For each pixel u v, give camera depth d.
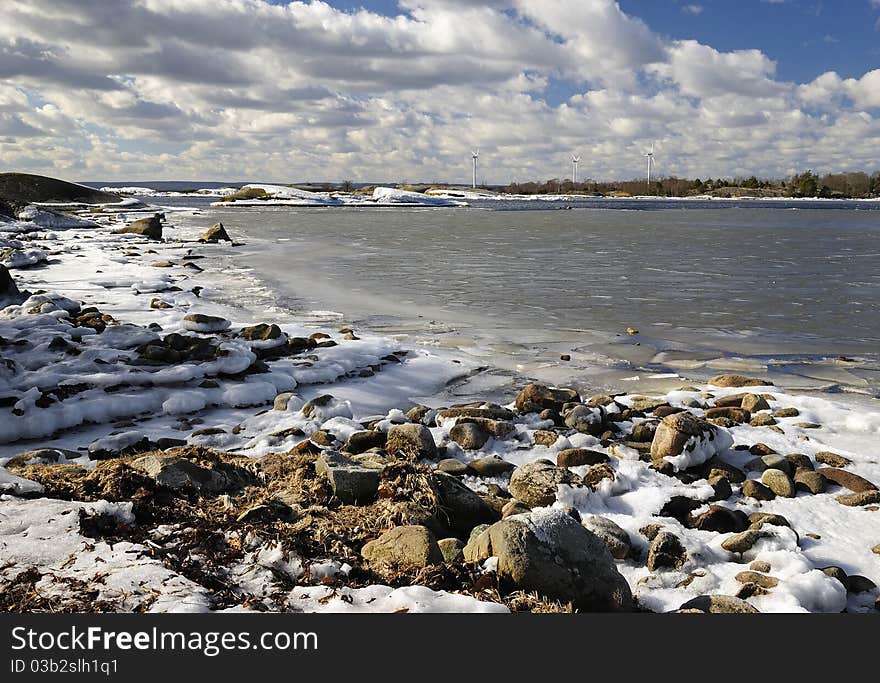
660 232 34.88
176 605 2.90
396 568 3.47
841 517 4.73
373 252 23.78
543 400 6.89
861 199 123.81
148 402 6.78
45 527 3.43
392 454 5.50
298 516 4.09
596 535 4.03
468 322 11.74
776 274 18.03
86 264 18.67
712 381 8.23
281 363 8.27
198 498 4.16
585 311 12.80
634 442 6.00
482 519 4.50
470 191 145.75
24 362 7.56
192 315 9.36
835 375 8.78
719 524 4.57
